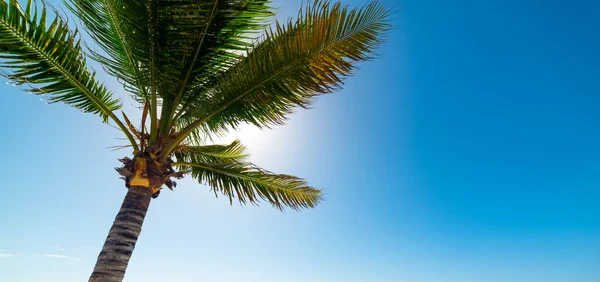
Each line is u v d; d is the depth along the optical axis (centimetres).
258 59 540
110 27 526
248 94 560
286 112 575
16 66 461
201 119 577
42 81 491
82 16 501
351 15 508
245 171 655
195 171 751
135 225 480
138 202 491
